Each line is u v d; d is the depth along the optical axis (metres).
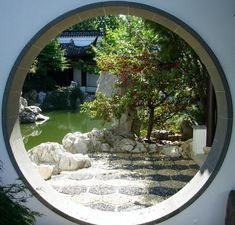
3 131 3.01
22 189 2.76
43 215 3.10
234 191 3.07
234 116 3.00
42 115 14.88
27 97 17.52
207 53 2.99
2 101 3.00
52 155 6.52
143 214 3.26
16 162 3.04
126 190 5.28
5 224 2.29
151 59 8.09
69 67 21.12
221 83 3.02
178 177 5.91
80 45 23.64
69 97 18.06
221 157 3.03
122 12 3.18
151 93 8.21
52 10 2.97
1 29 2.99
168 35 7.58
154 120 8.62
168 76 7.85
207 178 3.06
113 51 9.45
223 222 3.12
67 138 8.11
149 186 5.45
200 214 3.11
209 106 6.68
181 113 8.77
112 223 3.10
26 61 3.14
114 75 8.70
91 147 7.93
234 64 2.98
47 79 18.97
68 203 3.39
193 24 2.97
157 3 2.96
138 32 8.30
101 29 24.20
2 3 2.97
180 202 3.16
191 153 7.23
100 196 5.03
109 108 8.58
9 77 2.99
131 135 8.54
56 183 5.62
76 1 2.96
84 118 14.74
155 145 7.91
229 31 2.96
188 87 8.21
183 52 7.87
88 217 3.19
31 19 2.98
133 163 6.87
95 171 6.31
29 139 10.29
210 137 6.62
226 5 2.95
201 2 2.96
